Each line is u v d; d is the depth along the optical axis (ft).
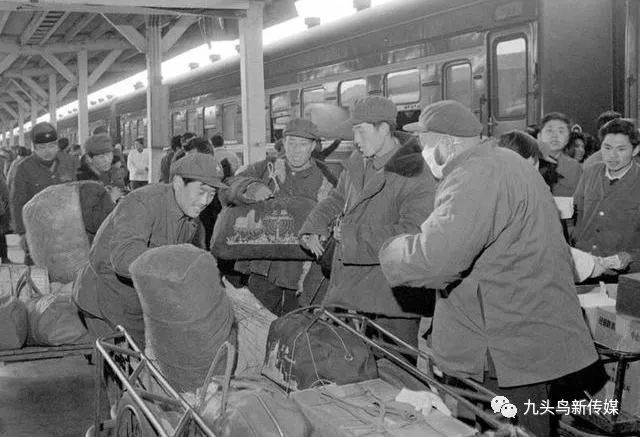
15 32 67.21
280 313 18.76
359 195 14.61
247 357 14.24
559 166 19.93
